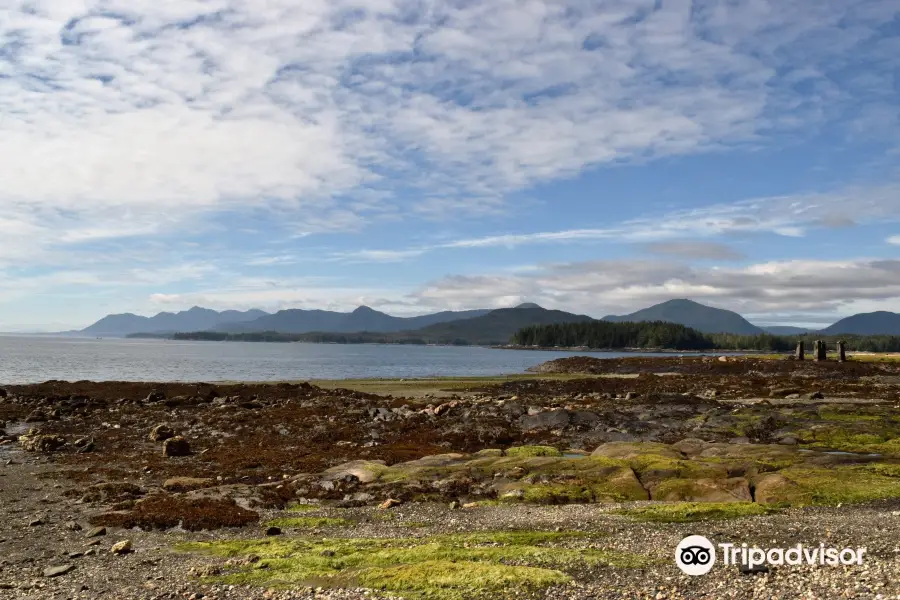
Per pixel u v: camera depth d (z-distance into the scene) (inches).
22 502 1066.7
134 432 1862.7
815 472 1117.7
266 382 3641.7
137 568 704.4
